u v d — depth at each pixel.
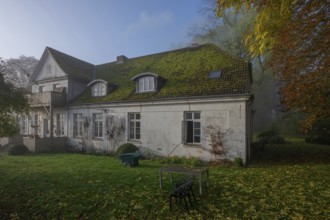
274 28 3.81
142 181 7.53
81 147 16.73
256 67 22.53
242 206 5.17
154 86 13.49
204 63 13.66
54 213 5.18
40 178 8.18
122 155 10.49
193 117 11.83
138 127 14.02
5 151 16.55
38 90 20.48
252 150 14.35
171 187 6.80
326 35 7.12
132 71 17.56
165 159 11.53
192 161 10.62
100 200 5.82
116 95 15.27
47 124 19.94
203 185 6.94
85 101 16.77
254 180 7.30
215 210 4.98
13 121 8.82
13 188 7.05
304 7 5.93
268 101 32.06
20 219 4.95
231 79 11.32
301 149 15.54
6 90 7.70
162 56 17.36
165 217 4.75
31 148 15.72
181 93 11.96
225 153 10.55
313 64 8.08
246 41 4.20
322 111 8.58
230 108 10.51
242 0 3.82
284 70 9.23
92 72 21.45
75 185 7.20
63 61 19.80
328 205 5.08
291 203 5.25
